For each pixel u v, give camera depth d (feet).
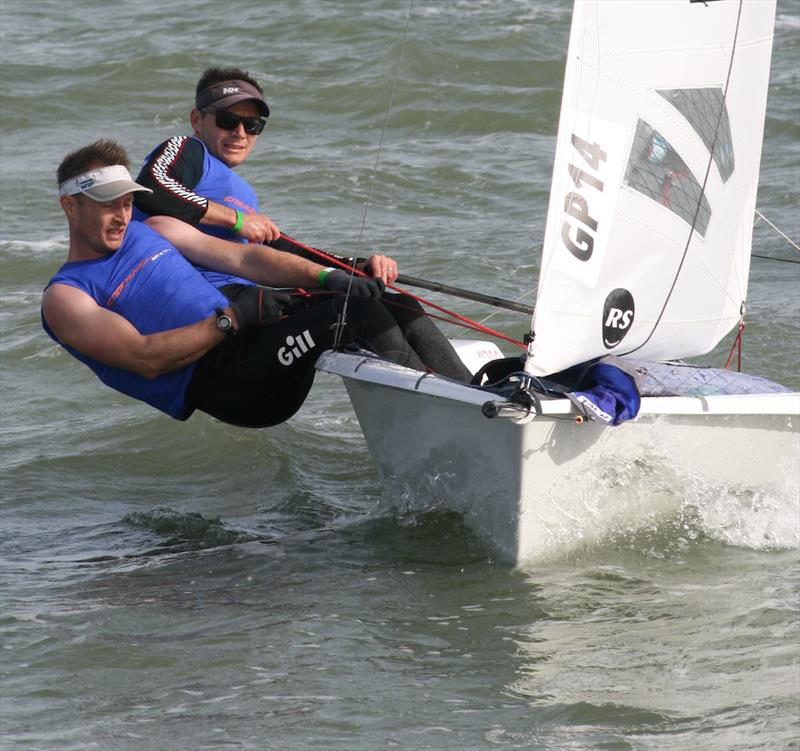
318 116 184.96
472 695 47.52
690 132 58.18
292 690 48.24
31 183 157.17
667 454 58.49
